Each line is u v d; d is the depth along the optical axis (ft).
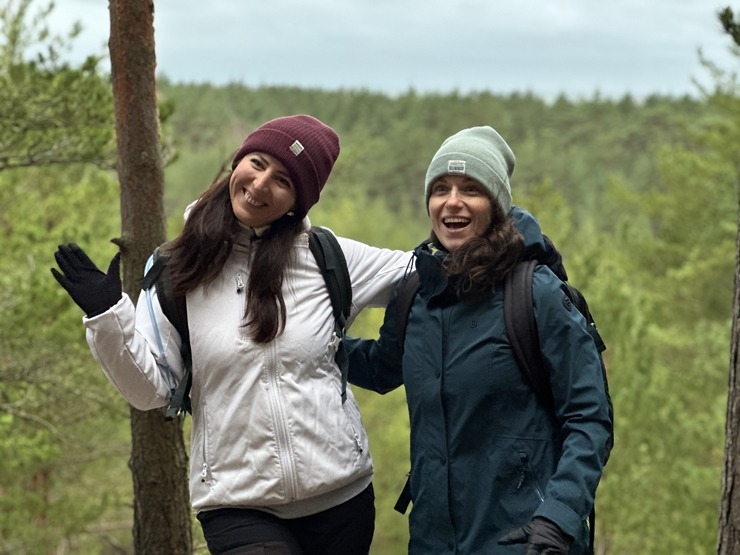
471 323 8.39
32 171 30.76
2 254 25.72
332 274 8.91
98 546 37.55
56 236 25.68
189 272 8.63
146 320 8.70
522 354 8.18
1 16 24.00
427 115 484.74
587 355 8.14
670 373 46.85
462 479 8.33
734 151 57.98
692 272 59.21
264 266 8.59
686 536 31.40
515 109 492.54
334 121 493.77
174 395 8.53
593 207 300.40
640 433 32.91
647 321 37.50
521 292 8.25
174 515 11.82
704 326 53.11
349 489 8.96
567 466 7.86
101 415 25.26
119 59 11.37
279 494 8.48
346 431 8.82
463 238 8.66
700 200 64.85
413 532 8.70
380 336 9.57
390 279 9.35
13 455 22.22
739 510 9.82
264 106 494.59
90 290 8.05
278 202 8.66
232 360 8.51
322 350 8.73
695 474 33.71
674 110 463.42
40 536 27.96
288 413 8.49
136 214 11.55
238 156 8.78
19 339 21.24
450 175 8.68
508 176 8.97
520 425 8.24
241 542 8.53
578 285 37.50
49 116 20.47
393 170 365.40
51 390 22.75
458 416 8.35
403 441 47.75
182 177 240.73
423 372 8.55
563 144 451.53
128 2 11.25
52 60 20.30
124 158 11.52
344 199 177.58
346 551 9.00
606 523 33.06
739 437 9.89
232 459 8.54
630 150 425.69
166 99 21.34
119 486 35.12
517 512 8.16
